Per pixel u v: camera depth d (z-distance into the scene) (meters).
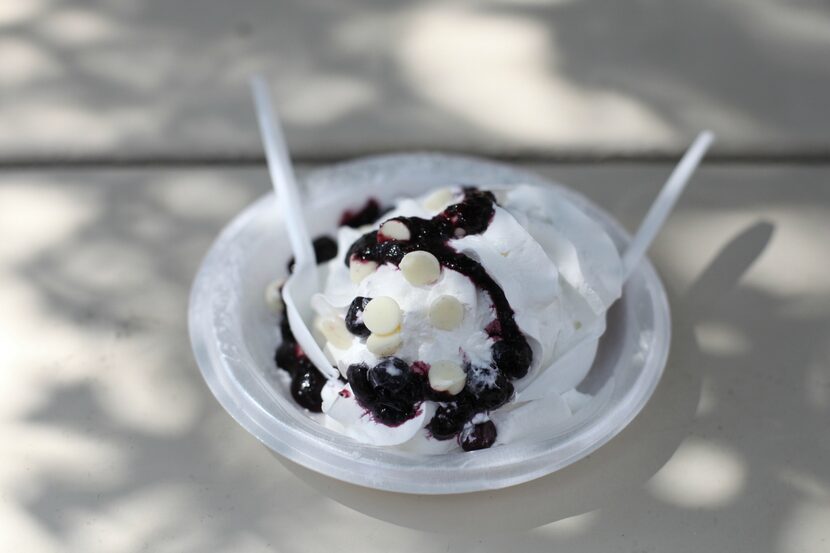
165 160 0.49
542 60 0.54
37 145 0.49
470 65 0.54
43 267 0.45
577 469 0.38
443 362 0.36
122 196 0.47
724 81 0.53
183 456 0.39
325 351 0.38
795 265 0.45
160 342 0.42
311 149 0.50
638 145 0.50
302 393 0.38
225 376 0.38
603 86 0.53
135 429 0.40
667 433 0.39
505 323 0.37
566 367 0.37
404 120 0.51
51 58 0.54
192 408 0.40
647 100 0.52
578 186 0.48
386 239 0.37
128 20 0.56
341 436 0.36
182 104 0.52
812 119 0.51
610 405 0.37
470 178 0.44
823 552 0.37
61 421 0.40
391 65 0.54
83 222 0.46
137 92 0.52
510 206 0.39
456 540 0.37
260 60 0.54
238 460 0.39
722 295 0.44
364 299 0.37
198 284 0.41
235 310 0.40
